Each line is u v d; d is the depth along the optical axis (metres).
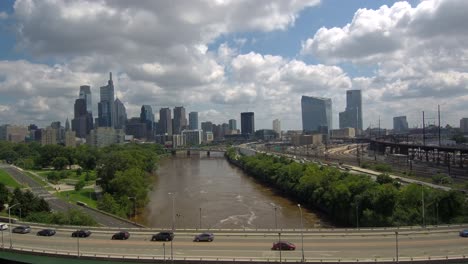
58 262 102.62
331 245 105.56
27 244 114.19
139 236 120.81
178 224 193.50
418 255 95.00
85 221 153.62
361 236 114.12
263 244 108.62
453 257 91.56
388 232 117.56
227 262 93.81
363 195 181.00
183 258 96.81
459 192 163.38
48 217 162.38
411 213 159.88
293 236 116.12
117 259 98.44
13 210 184.50
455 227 120.69
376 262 89.44
